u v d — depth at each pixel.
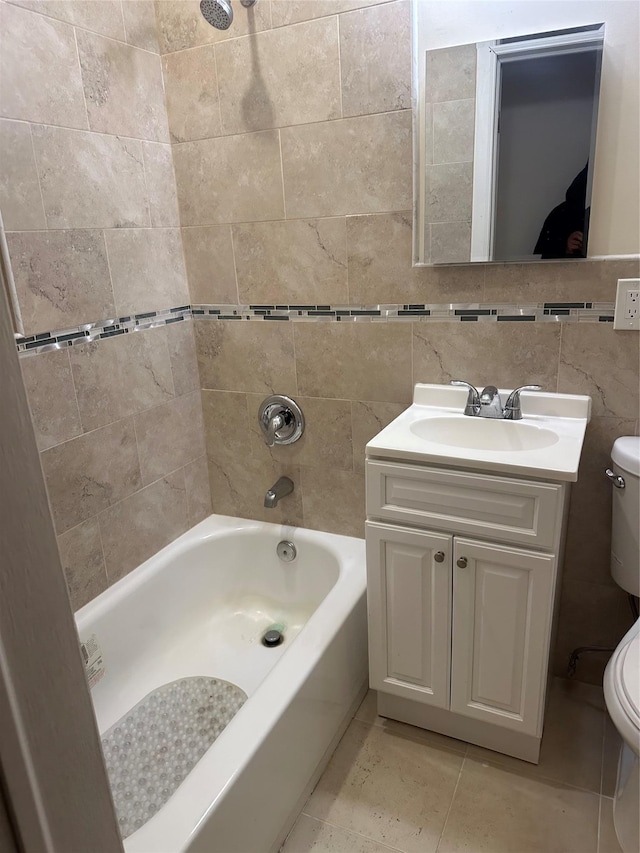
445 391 1.75
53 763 0.41
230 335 2.03
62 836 0.42
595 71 1.40
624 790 1.45
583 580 1.78
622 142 1.43
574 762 1.61
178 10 1.77
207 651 2.00
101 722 1.71
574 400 1.61
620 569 1.58
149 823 1.08
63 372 1.60
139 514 1.92
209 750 1.24
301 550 2.09
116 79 1.67
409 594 1.57
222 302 2.01
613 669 1.32
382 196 1.68
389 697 1.76
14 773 0.37
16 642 0.37
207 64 1.78
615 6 1.36
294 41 1.66
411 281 1.72
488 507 1.41
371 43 1.58
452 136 1.57
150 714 1.75
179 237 1.98
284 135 1.75
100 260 1.67
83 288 1.62
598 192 1.49
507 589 1.44
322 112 1.68
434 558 1.50
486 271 1.63
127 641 1.84
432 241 1.66
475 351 1.71
